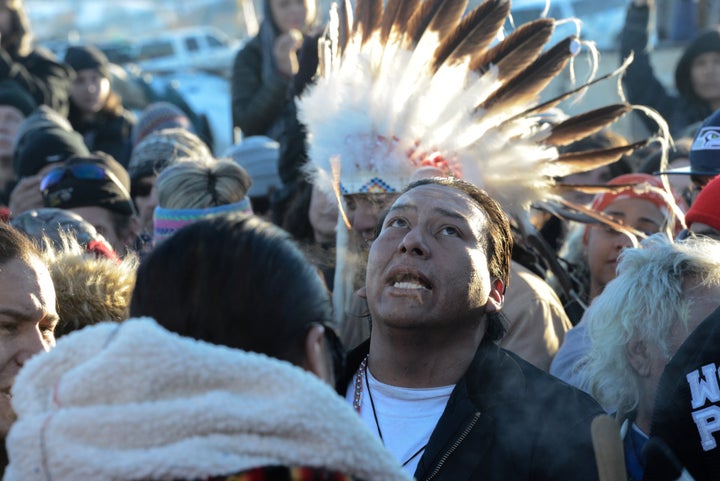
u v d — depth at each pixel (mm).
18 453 1395
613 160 3250
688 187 4148
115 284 2551
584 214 3348
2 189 6324
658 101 5836
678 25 7375
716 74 5594
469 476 2227
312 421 1381
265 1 5863
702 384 2074
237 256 1491
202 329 1469
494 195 3205
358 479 1419
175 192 3588
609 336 2520
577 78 6301
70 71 6906
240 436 1367
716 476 2049
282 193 4445
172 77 11000
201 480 1353
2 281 2055
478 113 3197
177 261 1501
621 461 1972
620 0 7984
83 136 6777
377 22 3293
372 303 2371
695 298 2426
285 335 1484
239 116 5887
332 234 3799
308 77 4109
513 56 3279
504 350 2449
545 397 2318
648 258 2514
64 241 2787
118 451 1351
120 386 1372
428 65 3260
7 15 6797
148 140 4762
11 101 6414
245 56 5961
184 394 1382
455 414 2283
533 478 2225
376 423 2379
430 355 2367
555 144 3291
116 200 4105
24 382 1466
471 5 3977
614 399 2520
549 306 3105
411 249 2311
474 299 2332
